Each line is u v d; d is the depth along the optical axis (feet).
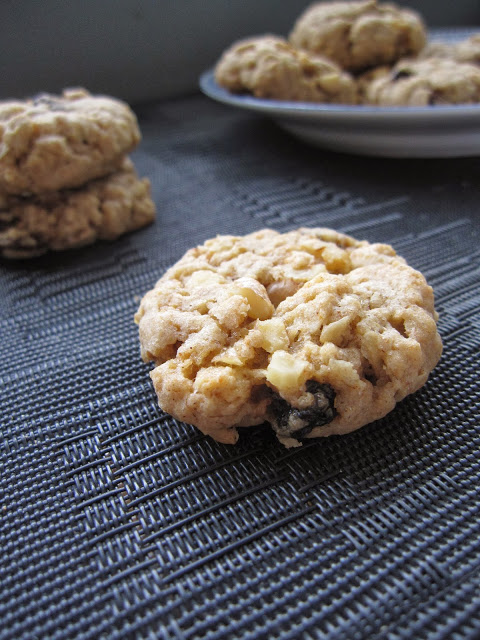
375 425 0.46
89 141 0.65
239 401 0.41
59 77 1.02
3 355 0.55
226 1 1.13
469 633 0.34
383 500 0.41
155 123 1.01
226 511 0.41
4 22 0.94
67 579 0.38
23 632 0.36
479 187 0.77
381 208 0.73
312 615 0.36
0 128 0.63
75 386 0.51
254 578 0.38
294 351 0.43
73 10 0.98
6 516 0.42
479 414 0.46
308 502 0.41
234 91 0.89
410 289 0.47
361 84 0.91
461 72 0.81
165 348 0.45
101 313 0.59
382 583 0.37
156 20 1.07
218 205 0.76
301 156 0.87
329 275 0.47
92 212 0.67
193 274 0.49
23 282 0.64
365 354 0.43
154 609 0.37
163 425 0.47
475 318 0.55
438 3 1.39
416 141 0.78
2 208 0.66
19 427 0.48
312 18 0.94
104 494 0.43
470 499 0.41
